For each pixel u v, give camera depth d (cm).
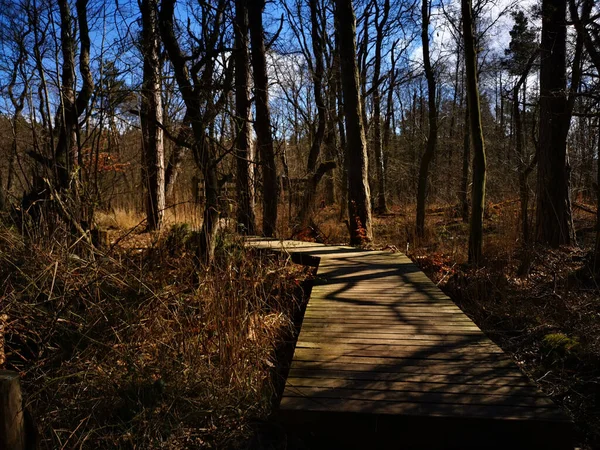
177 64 627
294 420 291
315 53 1653
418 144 2720
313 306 513
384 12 1884
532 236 1102
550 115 1080
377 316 475
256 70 1102
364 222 1132
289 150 1545
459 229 1466
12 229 522
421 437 283
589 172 1566
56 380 370
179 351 424
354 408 289
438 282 816
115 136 810
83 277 458
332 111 1725
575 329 563
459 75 2361
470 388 314
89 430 330
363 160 1135
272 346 480
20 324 396
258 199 1177
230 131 862
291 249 868
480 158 916
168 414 350
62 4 663
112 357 405
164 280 540
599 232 792
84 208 620
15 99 612
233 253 578
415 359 362
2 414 246
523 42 1294
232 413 365
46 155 616
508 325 616
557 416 277
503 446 277
